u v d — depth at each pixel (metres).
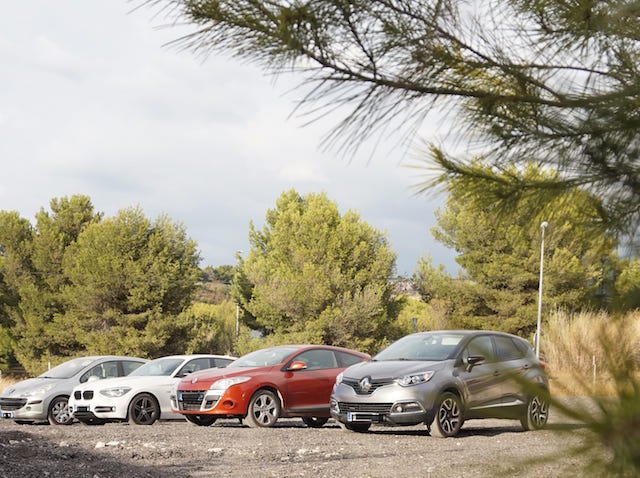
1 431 11.38
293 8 2.32
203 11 2.29
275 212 54.12
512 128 2.55
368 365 12.60
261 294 41.53
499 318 41.75
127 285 40.91
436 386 11.62
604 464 1.35
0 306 46.28
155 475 7.98
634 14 2.39
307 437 11.56
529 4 2.55
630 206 2.39
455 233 42.41
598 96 2.38
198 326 43.06
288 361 14.77
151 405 15.88
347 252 41.28
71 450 9.39
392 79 2.53
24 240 46.66
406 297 43.97
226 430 12.79
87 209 48.00
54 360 42.94
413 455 9.33
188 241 42.53
